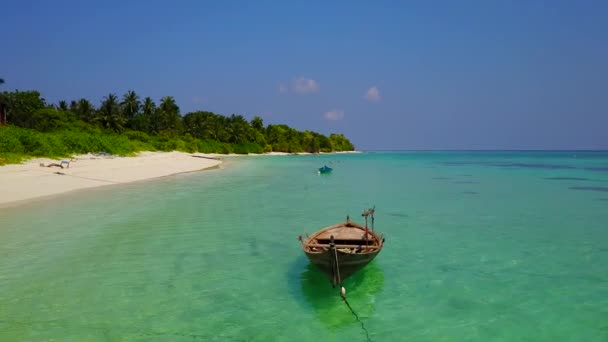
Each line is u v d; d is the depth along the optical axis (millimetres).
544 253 14953
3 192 25578
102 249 14805
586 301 10703
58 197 25906
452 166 73625
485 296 11008
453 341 8703
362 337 8844
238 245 15797
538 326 9375
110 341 8547
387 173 54500
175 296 10828
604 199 28203
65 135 55500
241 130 130750
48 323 9258
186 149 99500
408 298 10867
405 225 19797
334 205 25656
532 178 46000
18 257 13695
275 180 41469
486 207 25000
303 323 9445
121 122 96438
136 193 28766
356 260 10664
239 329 9141
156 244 15648
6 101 75375
